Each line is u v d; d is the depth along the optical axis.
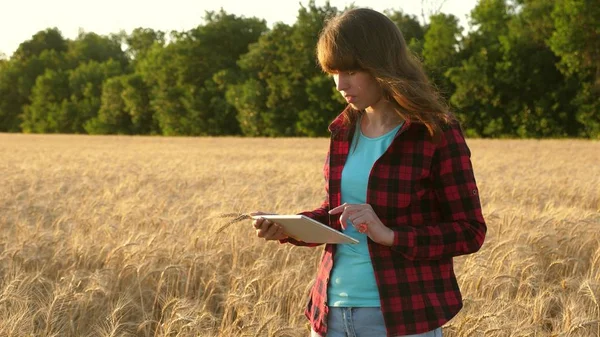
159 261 6.87
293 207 11.33
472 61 61.75
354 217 2.40
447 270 2.58
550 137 60.09
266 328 4.65
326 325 2.61
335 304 2.58
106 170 22.23
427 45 63.69
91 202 11.87
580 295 5.60
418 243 2.43
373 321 2.51
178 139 65.25
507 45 60.78
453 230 2.46
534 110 60.91
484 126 62.47
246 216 2.75
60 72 103.38
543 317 5.33
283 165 25.34
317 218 2.77
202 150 41.94
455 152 2.48
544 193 13.96
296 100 72.81
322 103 69.94
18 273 6.19
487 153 35.66
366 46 2.42
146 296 6.16
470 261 6.44
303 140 59.75
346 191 2.60
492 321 4.80
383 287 2.48
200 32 84.19
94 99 95.00
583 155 33.53
